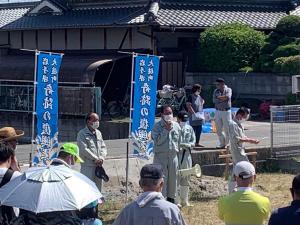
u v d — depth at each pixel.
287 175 17.19
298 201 6.04
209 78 27.88
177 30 28.03
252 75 26.86
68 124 25.72
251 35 27.52
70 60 28.56
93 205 7.32
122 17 28.88
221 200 6.83
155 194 6.05
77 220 6.15
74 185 6.24
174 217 6.01
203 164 16.52
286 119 18.33
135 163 15.60
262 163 17.72
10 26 32.25
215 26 28.17
